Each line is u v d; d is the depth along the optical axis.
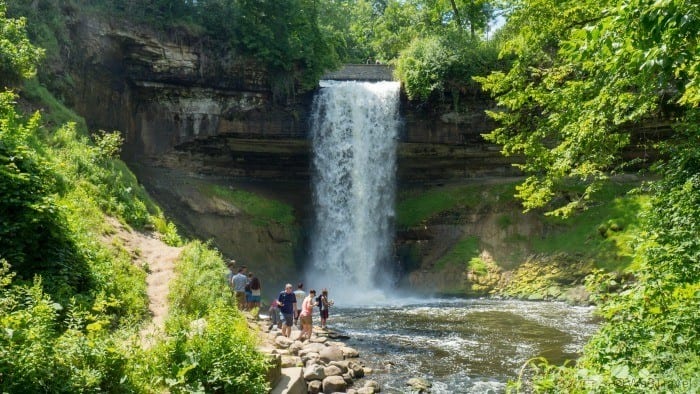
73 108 25.25
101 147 21.84
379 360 14.75
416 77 33.03
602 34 7.00
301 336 15.59
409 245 34.19
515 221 31.19
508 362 14.55
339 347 14.98
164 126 31.36
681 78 9.02
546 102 15.21
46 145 18.31
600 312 7.89
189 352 8.46
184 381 8.03
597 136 13.05
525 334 18.22
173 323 9.79
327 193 34.94
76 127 21.61
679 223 9.55
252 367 8.95
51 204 11.59
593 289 8.23
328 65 35.28
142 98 30.69
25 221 10.84
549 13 15.80
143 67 29.72
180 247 18.66
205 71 31.38
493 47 33.44
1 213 10.73
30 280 10.20
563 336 17.72
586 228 28.55
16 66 18.62
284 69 33.31
